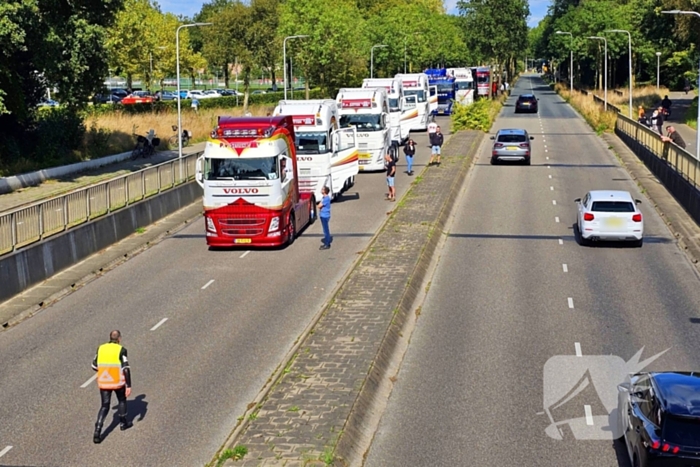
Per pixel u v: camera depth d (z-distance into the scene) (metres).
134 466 12.13
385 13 103.56
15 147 44.41
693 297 21.17
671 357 16.70
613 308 20.25
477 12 104.69
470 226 30.41
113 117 61.03
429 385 15.41
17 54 43.47
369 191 37.84
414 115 59.41
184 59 99.25
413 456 12.54
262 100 91.38
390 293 20.56
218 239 26.80
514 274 23.61
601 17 101.81
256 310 20.17
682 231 28.92
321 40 77.31
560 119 73.75
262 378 15.64
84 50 42.12
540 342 17.73
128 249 27.39
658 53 95.62
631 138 51.16
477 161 48.22
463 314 19.86
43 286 22.81
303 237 28.88
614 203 26.95
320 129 33.16
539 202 35.03
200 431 13.34
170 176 34.81
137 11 84.94
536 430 13.36
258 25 99.88
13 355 17.42
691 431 10.32
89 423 13.79
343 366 15.54
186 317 19.75
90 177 43.22
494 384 15.38
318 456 11.80
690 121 61.44
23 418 14.04
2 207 33.88
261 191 26.38
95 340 18.23
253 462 11.64
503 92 110.00
